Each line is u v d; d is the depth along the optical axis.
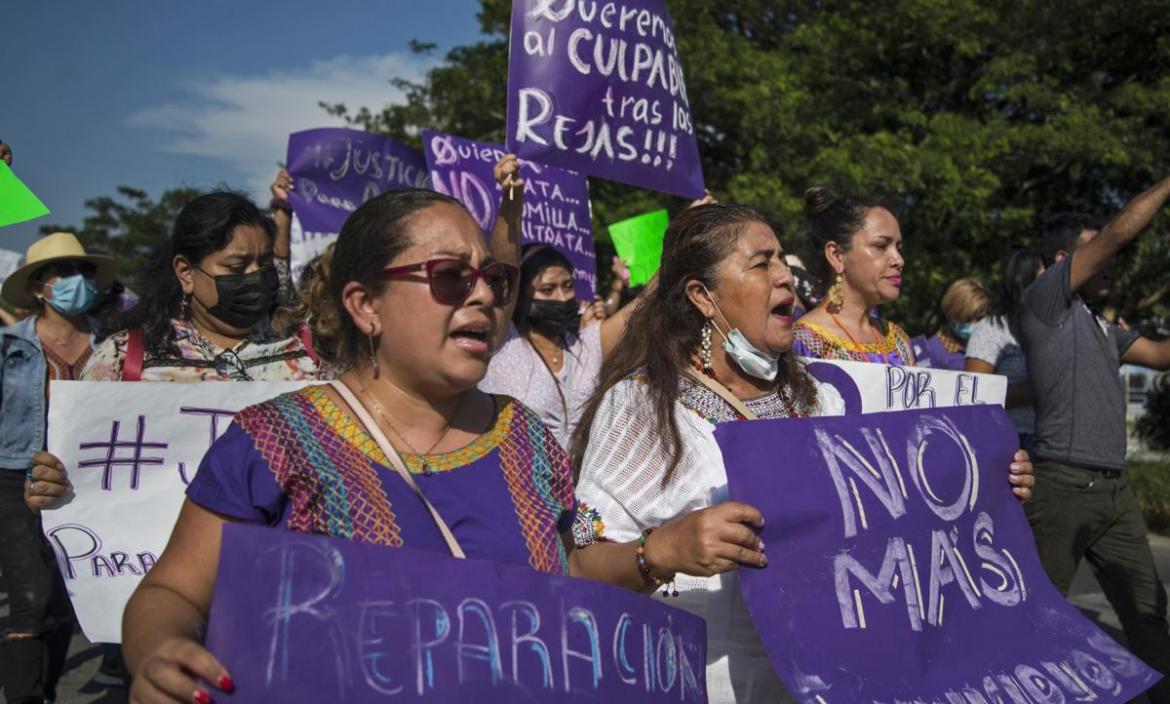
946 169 12.50
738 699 2.47
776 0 15.50
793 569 2.27
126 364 3.20
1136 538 4.24
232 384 3.05
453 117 17.89
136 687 1.54
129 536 2.96
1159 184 3.93
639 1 4.01
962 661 2.40
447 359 1.88
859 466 2.45
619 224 7.91
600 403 2.62
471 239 1.93
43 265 4.50
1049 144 13.03
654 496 2.46
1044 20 13.48
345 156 6.51
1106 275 4.39
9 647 3.84
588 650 1.82
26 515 4.05
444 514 1.87
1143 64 15.20
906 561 2.41
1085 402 4.22
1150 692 4.16
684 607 2.50
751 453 2.32
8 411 4.26
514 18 3.81
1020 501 2.81
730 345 2.62
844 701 2.17
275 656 1.60
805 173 13.25
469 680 1.69
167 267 3.30
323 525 1.78
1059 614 2.64
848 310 3.94
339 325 2.11
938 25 13.79
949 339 7.16
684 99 4.18
